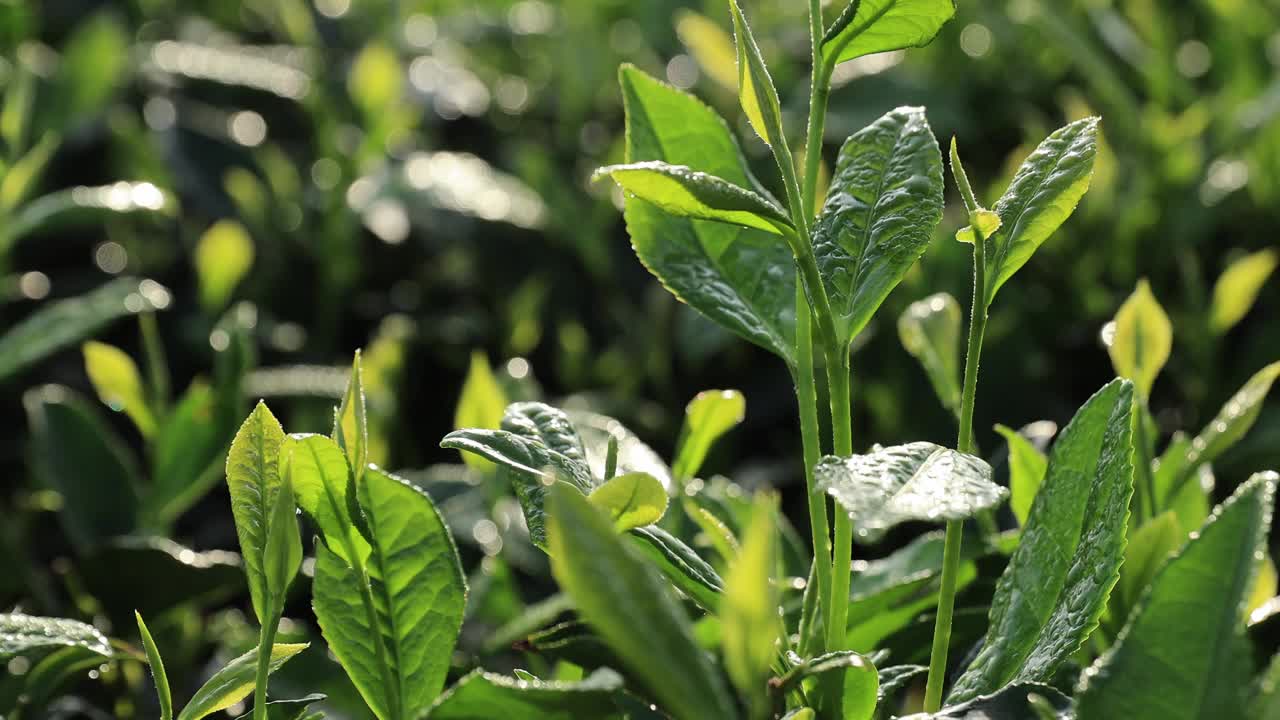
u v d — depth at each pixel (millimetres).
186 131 1920
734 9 907
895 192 918
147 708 1052
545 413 927
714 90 1905
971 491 853
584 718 878
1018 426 1335
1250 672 852
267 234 1825
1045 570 904
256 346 1668
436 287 1854
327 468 902
